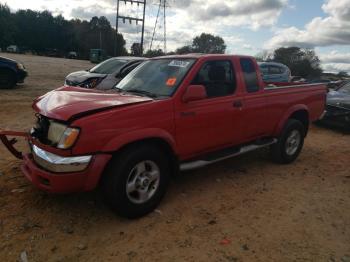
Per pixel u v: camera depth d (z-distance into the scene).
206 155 4.91
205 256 3.40
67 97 4.03
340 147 7.88
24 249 3.37
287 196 4.88
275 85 7.15
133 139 3.74
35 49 100.38
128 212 3.88
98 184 3.87
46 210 4.09
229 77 5.02
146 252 3.43
